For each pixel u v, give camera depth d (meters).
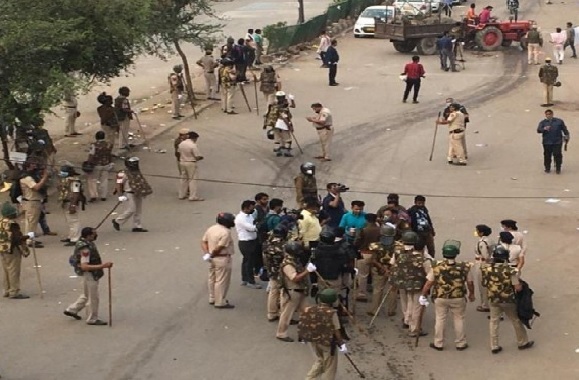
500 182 23.91
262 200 17.41
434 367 13.90
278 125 26.11
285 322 14.72
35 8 22.17
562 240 19.48
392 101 33.28
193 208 21.95
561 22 49.59
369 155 26.59
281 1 64.69
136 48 25.92
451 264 14.28
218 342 14.75
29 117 21.53
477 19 43.25
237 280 17.55
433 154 26.62
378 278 15.57
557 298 16.41
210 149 27.19
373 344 14.73
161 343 14.70
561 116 30.61
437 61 40.72
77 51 23.23
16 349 14.42
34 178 19.75
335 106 32.62
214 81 33.44
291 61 41.12
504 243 15.67
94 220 21.00
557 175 24.47
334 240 14.71
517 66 39.28
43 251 19.00
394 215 16.58
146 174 24.62
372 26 47.38
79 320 15.57
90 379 13.41
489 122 30.16
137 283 17.25
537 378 13.45
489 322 15.34
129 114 26.73
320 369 12.79
